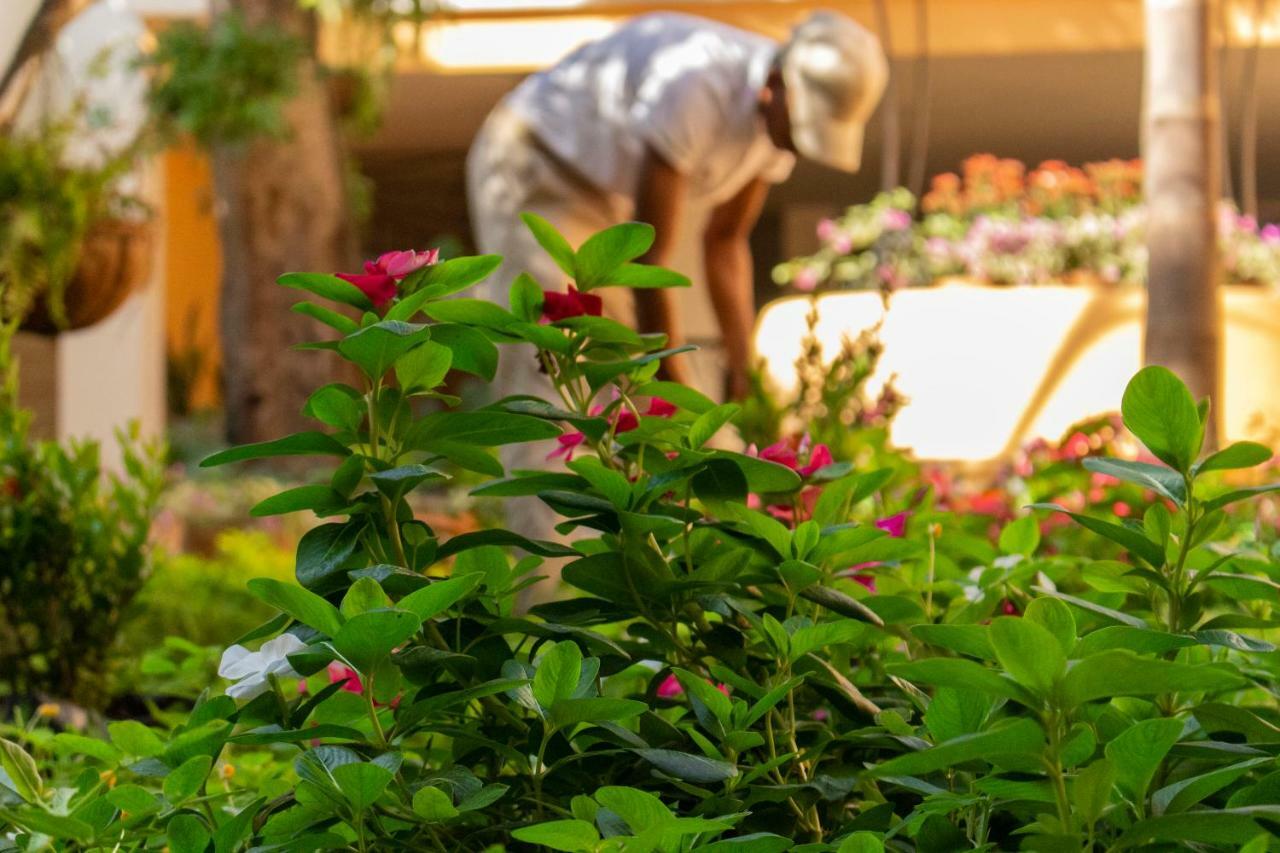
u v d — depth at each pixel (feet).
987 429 19.48
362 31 21.56
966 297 19.60
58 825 2.84
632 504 3.25
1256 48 23.89
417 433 3.10
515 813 3.16
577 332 3.39
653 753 2.79
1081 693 2.15
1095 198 26.22
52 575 8.49
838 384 10.14
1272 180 45.88
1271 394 19.93
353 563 3.08
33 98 17.79
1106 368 19.40
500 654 3.11
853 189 45.14
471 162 15.46
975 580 4.36
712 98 13.39
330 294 3.15
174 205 39.32
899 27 27.20
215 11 22.54
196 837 2.78
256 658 2.95
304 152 22.70
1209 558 3.42
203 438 30.19
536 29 28.19
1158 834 2.29
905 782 2.81
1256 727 2.75
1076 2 26.89
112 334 30.25
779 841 2.43
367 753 2.88
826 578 3.63
